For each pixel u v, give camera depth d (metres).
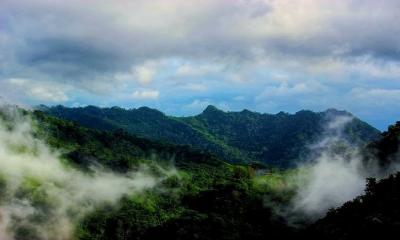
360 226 78.81
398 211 77.38
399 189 86.56
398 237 69.44
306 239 96.38
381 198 86.81
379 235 72.75
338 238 82.56
